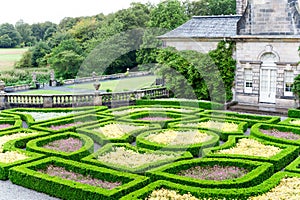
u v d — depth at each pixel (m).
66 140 21.47
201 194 13.77
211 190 13.89
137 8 62.72
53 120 25.89
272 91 34.78
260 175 15.38
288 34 33.09
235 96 36.47
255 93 35.28
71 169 16.86
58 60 64.81
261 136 21.55
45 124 24.59
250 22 34.75
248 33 34.94
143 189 14.09
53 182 14.88
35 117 28.61
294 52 32.88
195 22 38.72
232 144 20.03
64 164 17.09
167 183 14.61
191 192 13.91
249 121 25.70
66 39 71.88
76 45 68.25
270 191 14.09
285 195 13.67
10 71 64.88
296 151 19.03
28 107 34.25
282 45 33.34
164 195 13.81
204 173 16.33
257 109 33.16
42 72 66.06
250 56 35.19
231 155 17.95
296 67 32.84
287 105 33.62
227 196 13.56
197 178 15.65
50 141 21.11
